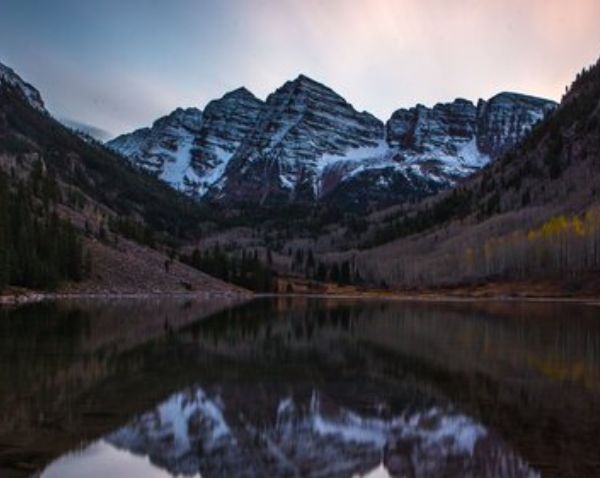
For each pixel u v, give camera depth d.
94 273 151.88
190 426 22.42
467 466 18.44
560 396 28.59
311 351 44.62
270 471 18.00
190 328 61.69
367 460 19.11
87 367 34.75
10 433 20.75
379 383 31.62
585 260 193.50
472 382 32.09
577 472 17.94
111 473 17.33
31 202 170.88
